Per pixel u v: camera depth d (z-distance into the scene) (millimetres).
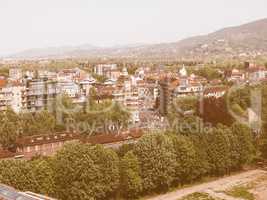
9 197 82688
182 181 167250
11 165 125812
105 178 139375
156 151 152250
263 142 198750
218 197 155875
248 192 162000
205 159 169750
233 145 179625
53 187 131375
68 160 135375
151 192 157000
